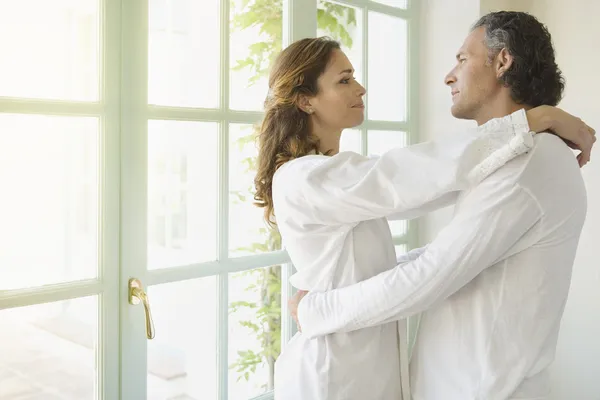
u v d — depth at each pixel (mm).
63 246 1352
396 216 1259
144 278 1444
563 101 2178
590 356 2131
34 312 1300
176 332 1559
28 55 1290
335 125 1293
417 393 1159
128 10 1396
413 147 1064
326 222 1123
